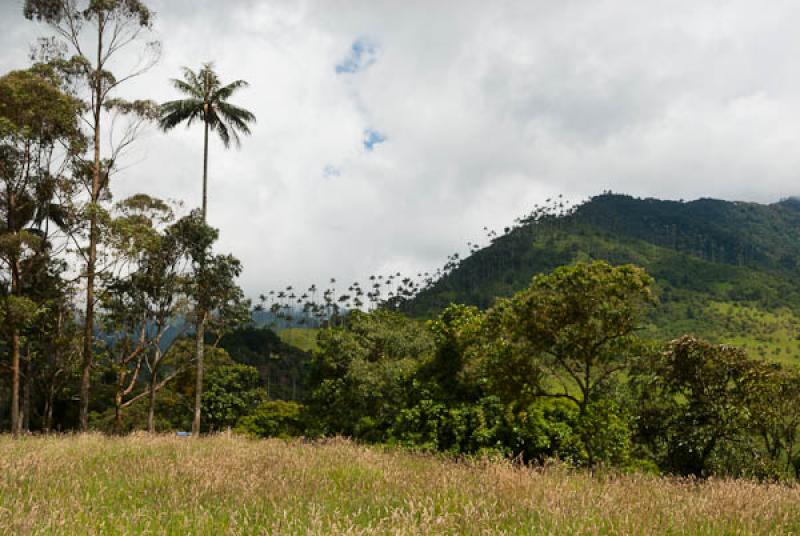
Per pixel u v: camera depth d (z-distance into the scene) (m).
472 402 20.25
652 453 18.95
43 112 23.97
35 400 39.66
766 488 8.97
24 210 26.09
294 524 5.60
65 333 33.72
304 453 11.03
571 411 19.61
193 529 5.44
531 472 9.04
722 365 16.91
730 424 16.69
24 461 8.59
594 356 16.31
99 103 26.56
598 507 6.77
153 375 32.22
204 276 30.80
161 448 12.00
